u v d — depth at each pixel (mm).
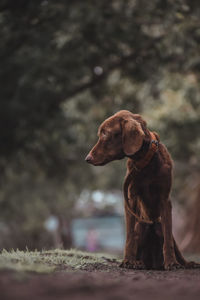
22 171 23156
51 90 17266
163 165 5797
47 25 16219
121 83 20672
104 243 57844
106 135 5707
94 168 30266
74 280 4035
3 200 31656
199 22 15008
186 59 16656
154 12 15234
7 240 38656
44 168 23234
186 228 21531
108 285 3908
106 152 5695
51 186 31609
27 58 16250
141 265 5930
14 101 17141
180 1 14352
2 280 3725
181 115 21234
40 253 6516
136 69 18047
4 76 16875
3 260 4668
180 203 29438
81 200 41438
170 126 21406
